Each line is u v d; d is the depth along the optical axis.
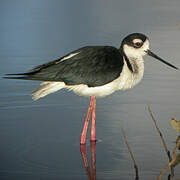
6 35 18.16
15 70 14.35
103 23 20.08
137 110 11.85
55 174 8.75
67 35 18.25
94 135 10.40
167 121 11.11
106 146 10.04
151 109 11.85
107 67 10.31
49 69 10.28
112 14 21.78
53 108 12.13
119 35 18.12
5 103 12.32
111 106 12.20
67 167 9.07
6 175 8.69
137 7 23.36
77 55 10.44
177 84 13.41
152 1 24.88
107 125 11.09
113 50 10.62
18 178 8.58
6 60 15.30
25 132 10.70
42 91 10.43
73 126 11.09
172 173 8.70
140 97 12.67
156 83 13.55
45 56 15.69
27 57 15.62
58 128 10.96
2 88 13.39
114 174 8.73
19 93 13.04
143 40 10.77
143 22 20.19
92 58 10.36
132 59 10.77
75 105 12.37
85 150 9.88
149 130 10.70
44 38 17.89
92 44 16.95
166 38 17.55
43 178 8.57
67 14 21.59
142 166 9.02
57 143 10.20
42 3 23.64
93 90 10.46
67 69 10.27
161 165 9.04
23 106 12.20
